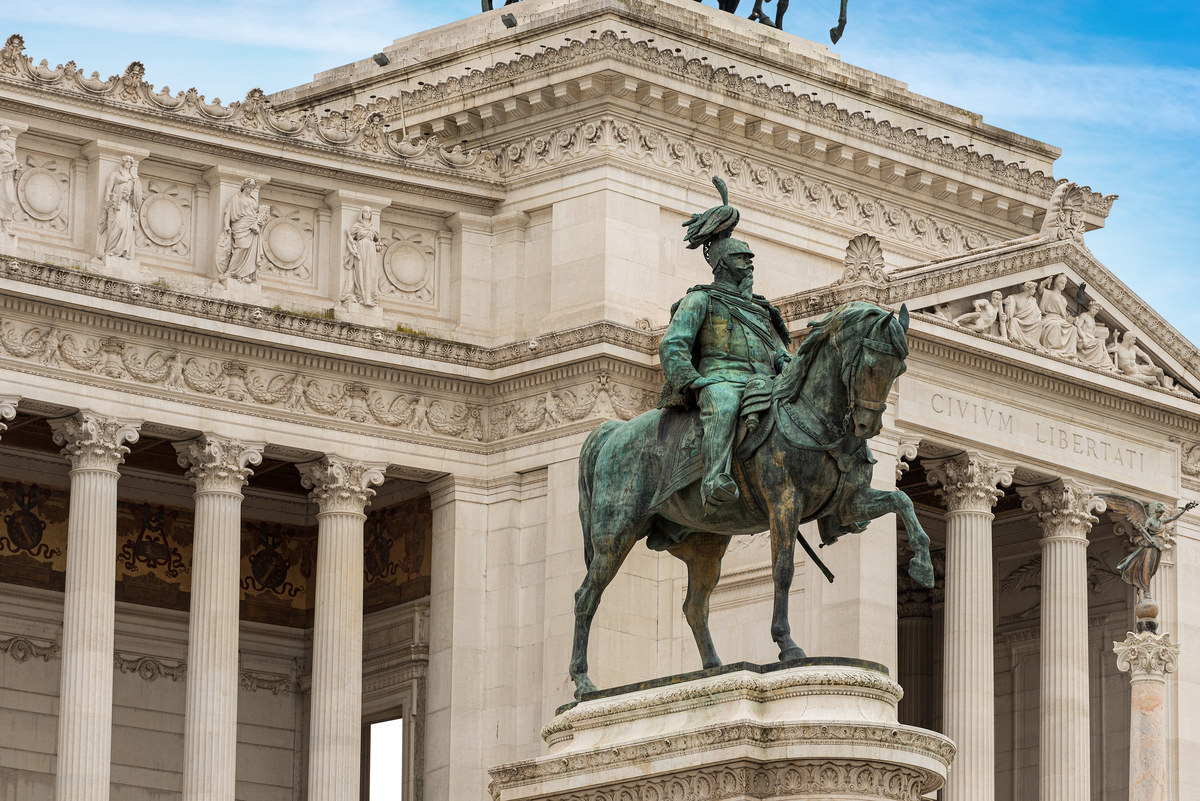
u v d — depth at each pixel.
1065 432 98.75
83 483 90.06
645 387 95.81
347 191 96.94
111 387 90.81
